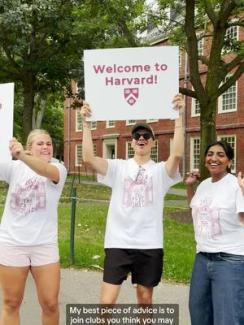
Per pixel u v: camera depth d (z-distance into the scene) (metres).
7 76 25.77
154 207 4.20
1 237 4.14
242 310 3.74
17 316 4.24
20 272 4.12
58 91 28.77
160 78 4.25
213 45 14.69
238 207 3.68
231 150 3.94
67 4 22.66
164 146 35.69
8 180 4.21
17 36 23.42
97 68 4.29
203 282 3.90
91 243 9.48
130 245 4.14
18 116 39.16
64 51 25.55
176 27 21.16
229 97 31.16
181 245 9.45
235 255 3.74
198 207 3.92
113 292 4.14
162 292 6.28
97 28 16.95
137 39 17.92
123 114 4.30
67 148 47.75
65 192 21.14
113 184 4.32
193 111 33.62
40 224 4.12
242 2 12.24
